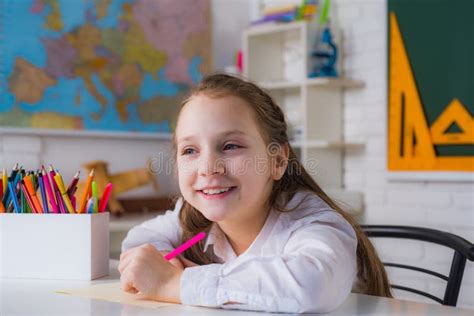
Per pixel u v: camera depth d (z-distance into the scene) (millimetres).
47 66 2502
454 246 1244
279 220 1048
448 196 2438
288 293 803
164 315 802
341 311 836
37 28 2479
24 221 1105
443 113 2410
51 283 1052
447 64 2398
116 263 1294
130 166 2791
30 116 2453
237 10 3219
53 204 1107
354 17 2746
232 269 861
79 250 1085
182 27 2951
